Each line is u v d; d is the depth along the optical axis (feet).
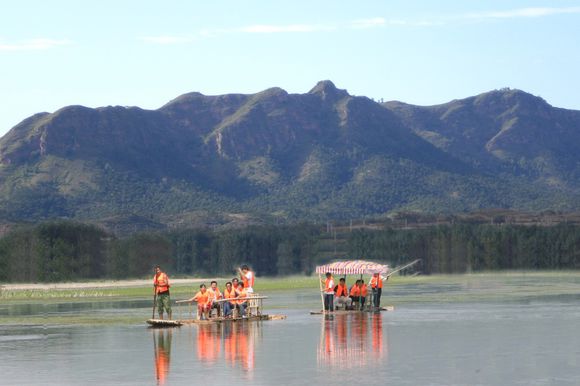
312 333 166.30
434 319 198.18
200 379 110.93
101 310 264.11
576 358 126.11
